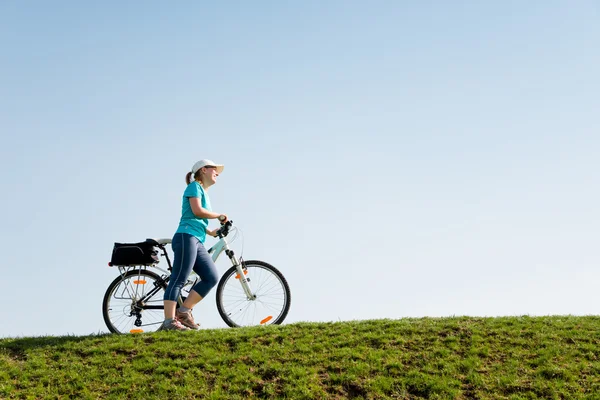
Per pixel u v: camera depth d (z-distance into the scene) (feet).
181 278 32.65
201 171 33.86
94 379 28.96
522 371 29.48
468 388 28.25
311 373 29.01
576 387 28.07
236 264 34.60
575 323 34.88
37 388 28.25
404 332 33.35
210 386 28.17
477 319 35.73
